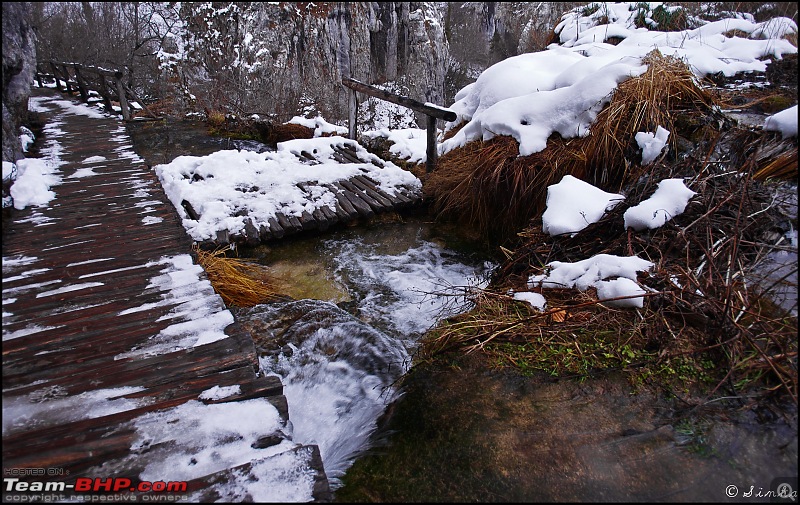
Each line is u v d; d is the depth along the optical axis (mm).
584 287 2865
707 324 2412
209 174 5328
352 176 5590
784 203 2967
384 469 1912
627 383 2219
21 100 5453
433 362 2510
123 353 2275
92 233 3639
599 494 1701
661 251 2916
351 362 2939
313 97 13875
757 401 2035
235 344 2357
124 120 8781
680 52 5336
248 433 1865
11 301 2680
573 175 4039
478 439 1994
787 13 7309
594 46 6027
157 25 16750
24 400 1960
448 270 4148
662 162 3717
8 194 4137
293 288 3850
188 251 3373
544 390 2232
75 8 15617
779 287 2496
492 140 4691
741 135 3689
